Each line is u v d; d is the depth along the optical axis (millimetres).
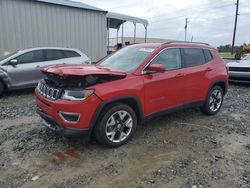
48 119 3812
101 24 13086
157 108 4484
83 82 3559
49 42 11289
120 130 4008
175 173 3287
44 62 8273
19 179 3096
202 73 5309
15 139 4246
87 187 2965
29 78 7977
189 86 5031
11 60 7672
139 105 4145
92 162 3533
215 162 3594
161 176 3213
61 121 3580
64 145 4023
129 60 4547
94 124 3684
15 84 7766
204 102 5543
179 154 3832
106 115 3779
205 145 4180
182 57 5008
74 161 3549
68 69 3627
